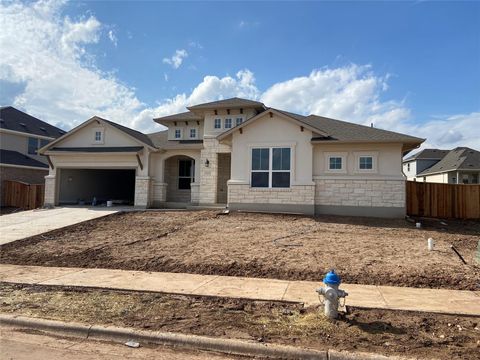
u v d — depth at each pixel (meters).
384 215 16.97
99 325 5.68
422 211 18.98
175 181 23.55
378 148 17.12
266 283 8.05
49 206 22.45
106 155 22.06
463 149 39.91
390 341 5.07
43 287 7.86
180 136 23.84
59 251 11.33
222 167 22.23
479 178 36.19
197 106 21.36
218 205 20.38
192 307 6.55
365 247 11.06
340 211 17.42
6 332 5.73
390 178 16.95
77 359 4.77
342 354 4.67
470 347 4.91
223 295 7.16
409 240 12.33
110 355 4.91
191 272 9.11
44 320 5.91
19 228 15.07
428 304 6.58
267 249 10.79
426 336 5.25
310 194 17.47
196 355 4.93
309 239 12.22
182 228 14.48
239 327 5.59
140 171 21.75
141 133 25.27
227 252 10.52
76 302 6.84
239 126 18.33
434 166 42.41
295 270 8.83
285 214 17.39
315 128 17.31
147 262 9.91
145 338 5.36
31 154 32.72
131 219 16.89
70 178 24.28
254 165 18.34
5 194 27.47
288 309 6.41
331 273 6.05
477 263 9.34
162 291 7.46
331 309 5.88
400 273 8.44
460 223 17.22
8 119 32.19
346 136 17.55
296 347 4.87
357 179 17.28
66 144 23.14
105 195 28.39
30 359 4.74
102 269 9.48
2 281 8.33
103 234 13.73
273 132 18.12
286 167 17.91
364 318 5.94
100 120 22.33
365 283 8.04
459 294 7.23
